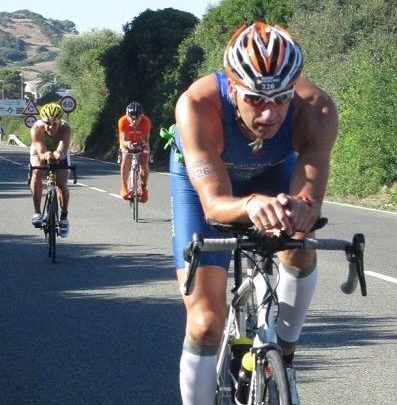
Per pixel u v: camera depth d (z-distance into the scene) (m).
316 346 7.41
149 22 49.19
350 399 6.02
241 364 4.21
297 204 3.78
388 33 28.55
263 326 4.08
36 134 12.30
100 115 57.41
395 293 9.66
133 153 17.28
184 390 4.42
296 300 4.54
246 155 4.46
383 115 23.33
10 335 7.89
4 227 16.38
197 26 45.00
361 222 16.84
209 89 4.34
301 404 5.91
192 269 3.87
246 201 3.87
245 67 4.02
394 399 6.02
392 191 23.08
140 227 16.16
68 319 8.51
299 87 4.43
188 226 4.58
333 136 4.38
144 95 49.72
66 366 6.87
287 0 36.44
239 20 39.47
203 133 4.25
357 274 4.07
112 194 23.86
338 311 8.77
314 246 3.93
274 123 4.17
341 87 27.14
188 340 4.40
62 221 12.48
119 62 51.62
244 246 3.91
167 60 47.75
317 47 30.61
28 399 6.08
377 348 7.32
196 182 4.18
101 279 10.70
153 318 8.51
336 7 30.91
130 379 6.51
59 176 12.30
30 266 11.76
